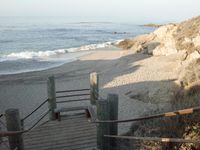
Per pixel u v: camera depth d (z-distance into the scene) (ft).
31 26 327.67
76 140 19.93
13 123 13.01
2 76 65.10
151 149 12.92
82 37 199.21
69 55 102.63
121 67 72.23
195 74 33.19
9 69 75.36
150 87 46.42
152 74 59.31
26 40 167.32
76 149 18.84
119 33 255.70
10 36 189.67
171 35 92.94
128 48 118.93
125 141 15.94
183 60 61.93
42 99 45.93
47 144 19.42
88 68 73.36
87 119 23.08
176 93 28.19
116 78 58.44
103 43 151.02
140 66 70.90
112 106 14.53
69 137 20.25
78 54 104.73
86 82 56.95
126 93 45.52
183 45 75.31
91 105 24.99
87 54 103.24
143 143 13.56
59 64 83.41
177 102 19.85
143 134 15.08
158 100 37.60
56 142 19.66
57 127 21.66
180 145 12.01
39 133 20.77
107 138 14.42
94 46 134.00
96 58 91.56
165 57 79.25
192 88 25.31
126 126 28.73
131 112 35.32
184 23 97.76
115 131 15.05
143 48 99.09
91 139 20.07
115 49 119.75
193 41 68.28
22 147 14.10
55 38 185.37
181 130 13.35
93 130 21.26
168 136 13.44
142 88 46.91
